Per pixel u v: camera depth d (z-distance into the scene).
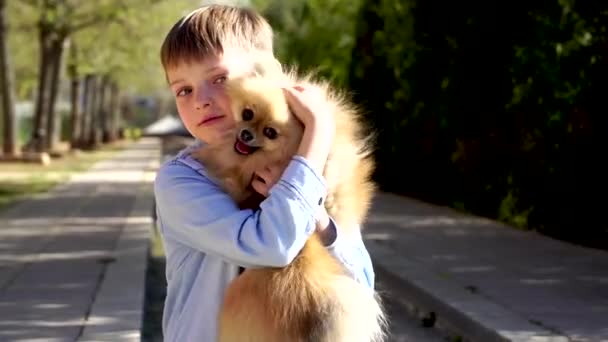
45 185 26.00
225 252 2.53
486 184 16.16
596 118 12.20
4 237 14.05
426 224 14.86
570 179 12.72
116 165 37.09
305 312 2.42
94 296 8.98
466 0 16.59
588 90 12.32
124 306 8.46
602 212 12.25
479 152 16.39
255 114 2.53
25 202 20.56
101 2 36.72
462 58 16.80
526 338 6.96
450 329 8.09
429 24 18.83
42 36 38.16
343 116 2.72
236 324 2.47
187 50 2.73
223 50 2.73
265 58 2.82
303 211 2.47
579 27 12.59
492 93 15.62
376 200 19.97
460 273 9.87
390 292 9.91
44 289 9.41
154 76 54.50
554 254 11.17
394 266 10.39
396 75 21.34
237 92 2.55
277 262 2.47
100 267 10.86
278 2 29.97
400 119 21.42
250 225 2.49
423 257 11.08
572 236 12.76
